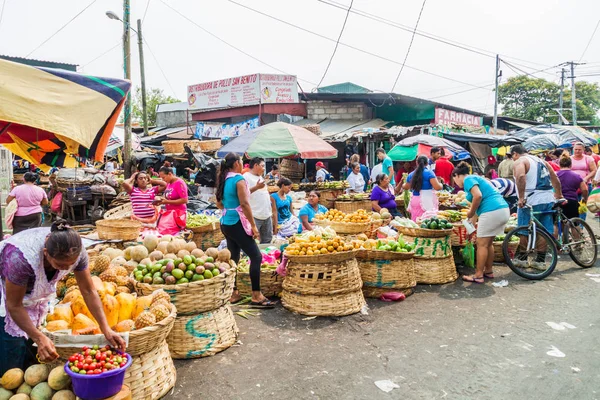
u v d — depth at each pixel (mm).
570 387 3654
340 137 16844
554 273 7008
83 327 3301
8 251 2844
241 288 5852
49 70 3703
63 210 13844
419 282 6527
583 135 18109
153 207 7496
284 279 5598
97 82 3869
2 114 3359
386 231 6996
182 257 4500
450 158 13141
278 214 8008
